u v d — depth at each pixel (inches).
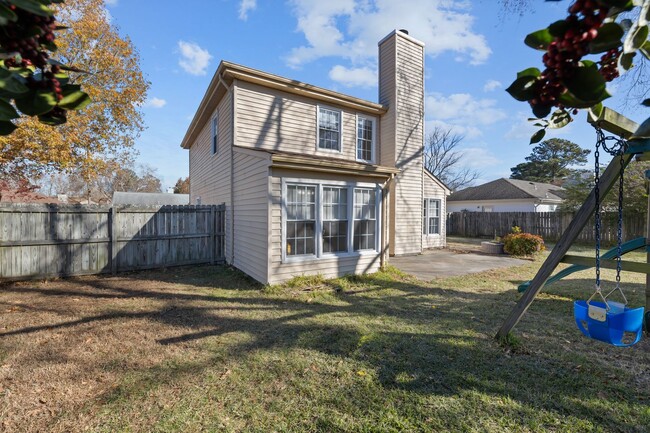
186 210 331.3
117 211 298.0
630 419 89.3
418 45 421.7
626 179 474.6
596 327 101.9
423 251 459.8
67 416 91.5
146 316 176.9
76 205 280.8
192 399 99.6
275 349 134.3
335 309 189.9
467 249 483.5
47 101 35.1
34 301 205.9
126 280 268.2
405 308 192.1
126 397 100.4
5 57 32.1
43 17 33.7
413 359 124.4
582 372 114.9
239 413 93.0
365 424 87.7
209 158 422.9
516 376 111.9
